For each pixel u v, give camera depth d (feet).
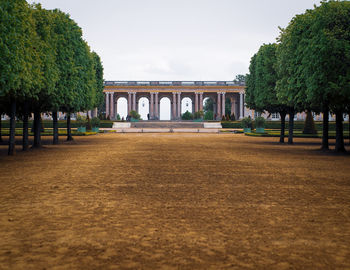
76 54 99.86
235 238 19.07
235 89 345.31
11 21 50.34
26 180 37.78
